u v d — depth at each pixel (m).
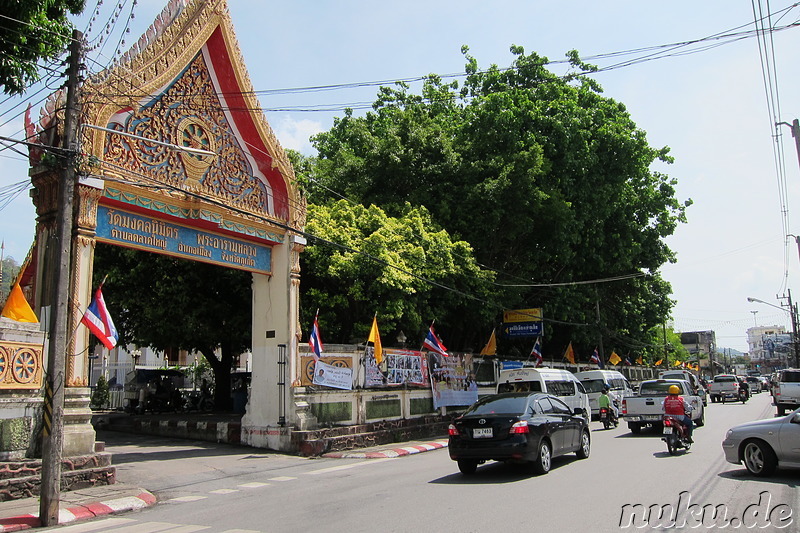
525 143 26.67
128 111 13.59
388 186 25.86
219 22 15.60
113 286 21.67
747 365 147.12
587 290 32.78
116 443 18.55
